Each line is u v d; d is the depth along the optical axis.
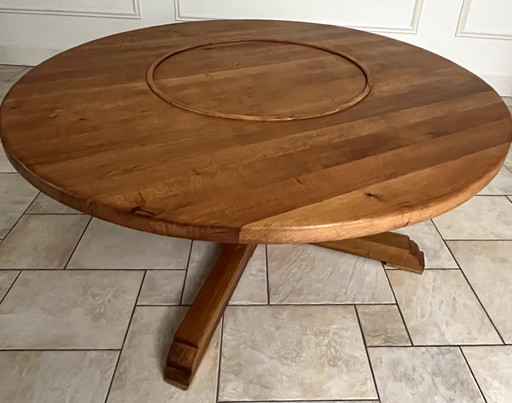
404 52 1.27
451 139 0.80
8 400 0.94
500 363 1.05
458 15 2.35
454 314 1.17
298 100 0.95
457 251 1.39
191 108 0.90
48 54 2.52
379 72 1.12
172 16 2.39
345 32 1.44
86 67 1.10
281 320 1.14
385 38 1.39
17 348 1.04
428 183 0.68
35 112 0.86
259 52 1.25
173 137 0.79
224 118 0.87
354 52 1.26
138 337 1.08
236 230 0.58
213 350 1.06
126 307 1.16
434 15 2.36
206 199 0.63
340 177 0.69
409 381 1.01
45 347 1.05
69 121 0.83
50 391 0.96
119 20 2.42
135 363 1.02
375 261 1.34
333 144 0.78
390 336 1.11
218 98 0.95
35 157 0.72
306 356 1.05
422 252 1.34
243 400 0.96
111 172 0.68
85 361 1.02
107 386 0.98
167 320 1.13
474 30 2.39
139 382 0.99
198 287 1.23
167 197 0.63
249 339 1.09
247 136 0.80
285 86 1.03
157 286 1.22
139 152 0.74
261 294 1.21
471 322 1.15
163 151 0.74
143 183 0.66
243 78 1.07
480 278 1.29
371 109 0.92
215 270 1.17
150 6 2.36
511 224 1.52
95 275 1.25
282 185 0.66
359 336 1.10
